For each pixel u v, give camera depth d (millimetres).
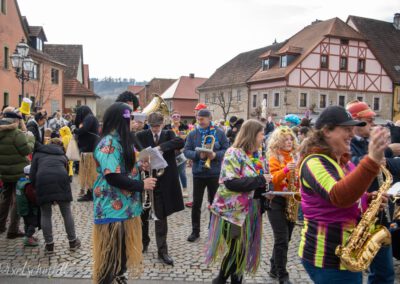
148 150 4094
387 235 2609
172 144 5090
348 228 2486
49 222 5348
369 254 2465
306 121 9312
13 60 13352
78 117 8523
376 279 3479
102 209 3480
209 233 3934
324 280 2500
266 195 3900
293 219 4281
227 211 3801
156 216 5043
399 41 41062
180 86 55906
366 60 35719
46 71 32875
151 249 5621
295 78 33875
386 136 2084
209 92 47156
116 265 3494
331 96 34781
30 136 6277
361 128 3873
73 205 8312
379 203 2711
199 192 6070
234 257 3803
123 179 3391
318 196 2494
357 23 40875
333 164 2518
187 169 15820
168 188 5125
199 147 6129
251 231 3832
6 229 6480
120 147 3477
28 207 5574
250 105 39719
